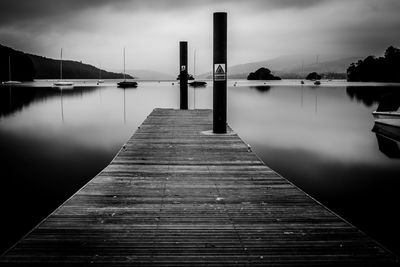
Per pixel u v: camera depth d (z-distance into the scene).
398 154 10.84
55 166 9.19
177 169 5.95
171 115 14.24
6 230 5.18
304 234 3.48
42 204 6.29
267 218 3.87
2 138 13.98
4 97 37.72
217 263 2.95
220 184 5.11
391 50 95.44
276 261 2.99
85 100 34.12
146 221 3.78
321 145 12.53
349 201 6.45
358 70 105.19
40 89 55.81
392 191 7.04
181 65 16.98
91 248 3.18
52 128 16.81
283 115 22.38
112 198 4.50
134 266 2.90
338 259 3.02
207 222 3.76
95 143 12.86
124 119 20.39
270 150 11.55
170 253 3.11
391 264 2.95
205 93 45.56
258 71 151.25
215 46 9.38
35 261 2.96
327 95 42.12
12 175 8.27
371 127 17.22
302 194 4.66
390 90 51.97
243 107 27.62
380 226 5.27
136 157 6.84
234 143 8.27
